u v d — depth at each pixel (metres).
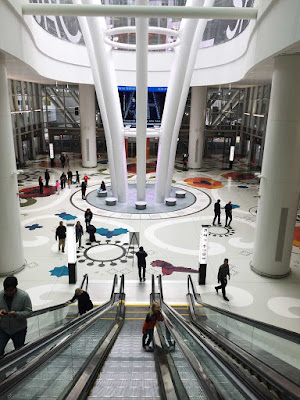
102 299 13.30
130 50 32.66
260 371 4.27
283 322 12.03
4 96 13.25
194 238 19.50
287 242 14.73
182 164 41.88
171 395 4.96
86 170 37.09
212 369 5.86
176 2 31.44
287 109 13.20
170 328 7.18
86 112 36.84
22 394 4.39
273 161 13.93
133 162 43.56
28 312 5.98
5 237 14.52
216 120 46.97
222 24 28.95
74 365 6.11
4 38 11.02
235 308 12.81
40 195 27.36
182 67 21.41
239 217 23.03
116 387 5.65
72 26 29.17
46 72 26.39
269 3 11.33
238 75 25.59
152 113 35.25
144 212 23.80
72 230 14.13
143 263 14.55
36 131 45.09
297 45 9.57
